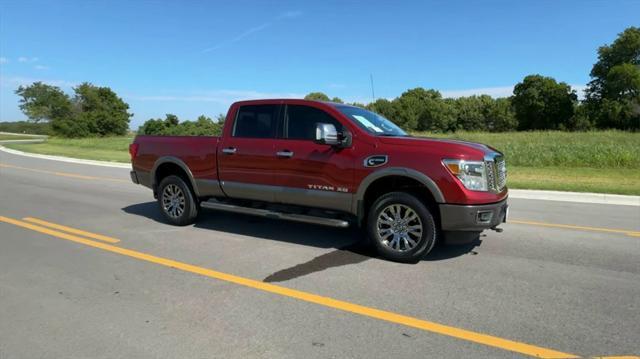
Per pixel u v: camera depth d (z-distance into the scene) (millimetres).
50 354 3385
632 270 5332
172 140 7426
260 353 3381
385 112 93438
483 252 6059
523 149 20344
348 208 5797
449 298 4441
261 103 6547
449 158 5195
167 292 4570
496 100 92938
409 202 5406
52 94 85625
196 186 7129
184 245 6309
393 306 4242
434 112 92438
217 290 4625
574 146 20531
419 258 5480
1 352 3414
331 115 5984
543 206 9867
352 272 5203
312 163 5965
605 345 3523
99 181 14062
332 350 3426
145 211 8891
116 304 4277
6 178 14922
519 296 4500
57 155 26797
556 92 84375
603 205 10031
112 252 5973
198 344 3518
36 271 5211
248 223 7672
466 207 5125
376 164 5520
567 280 4965
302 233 6996
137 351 3416
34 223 7746
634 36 79688
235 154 6617
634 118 73938
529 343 3551
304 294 4527
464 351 3426
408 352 3404
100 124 70938
